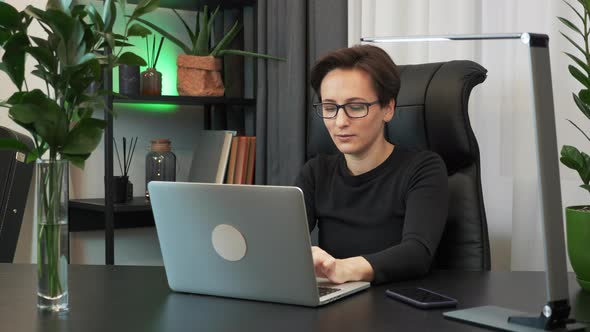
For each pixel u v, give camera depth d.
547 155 1.05
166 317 1.13
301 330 1.04
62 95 1.21
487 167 2.21
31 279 1.45
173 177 2.80
